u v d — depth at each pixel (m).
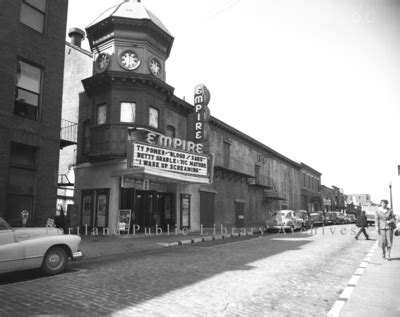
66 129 21.14
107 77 18.00
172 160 18.44
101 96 18.80
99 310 5.41
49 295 6.32
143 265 9.65
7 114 12.26
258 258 10.96
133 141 16.75
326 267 9.29
